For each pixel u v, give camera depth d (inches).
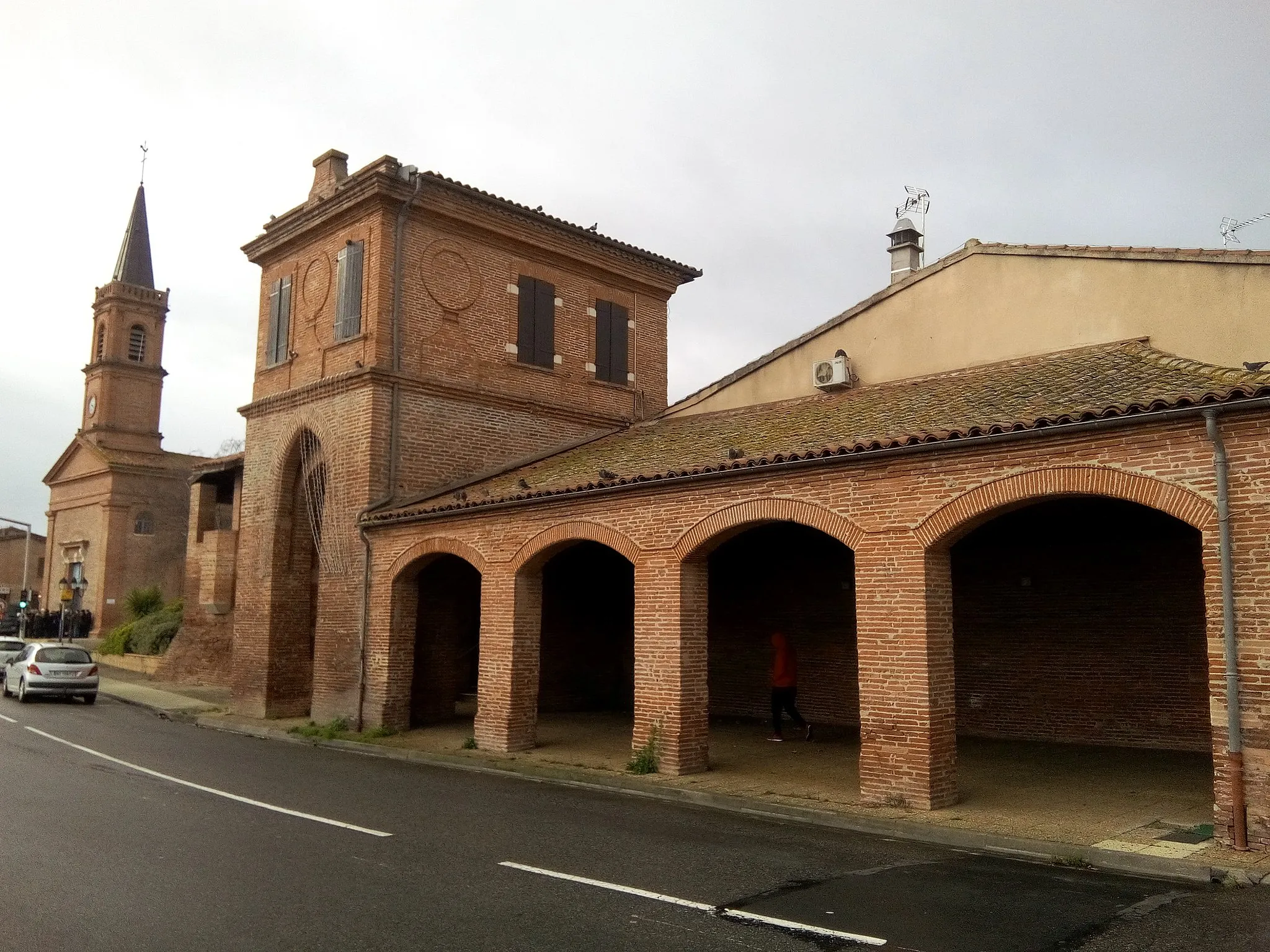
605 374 940.0
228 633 1159.6
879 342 693.9
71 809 401.7
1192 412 349.4
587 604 901.2
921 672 422.6
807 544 765.3
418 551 699.4
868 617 444.5
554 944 237.9
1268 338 506.9
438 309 811.4
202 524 1248.8
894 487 440.5
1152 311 555.2
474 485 762.8
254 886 286.0
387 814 411.8
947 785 423.2
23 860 312.3
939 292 663.8
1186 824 379.6
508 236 862.5
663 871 314.3
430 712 789.9
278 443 851.4
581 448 832.9
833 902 278.4
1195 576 568.4
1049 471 390.0
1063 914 268.2
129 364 2092.8
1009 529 634.8
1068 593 622.2
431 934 244.4
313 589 859.4
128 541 1942.7
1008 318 623.5
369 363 765.9
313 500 827.4
